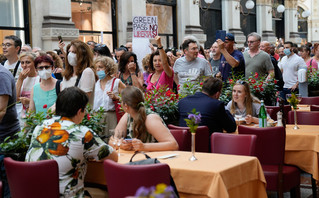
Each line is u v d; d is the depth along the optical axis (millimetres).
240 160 3793
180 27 17078
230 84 7172
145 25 8766
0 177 4246
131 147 4270
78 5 13453
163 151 4188
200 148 4848
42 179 3338
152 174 3092
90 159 3633
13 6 11484
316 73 10703
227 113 5336
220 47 7359
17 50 6516
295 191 4883
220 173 3438
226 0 19734
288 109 6734
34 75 5922
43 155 3477
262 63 8344
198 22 17578
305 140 5160
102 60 6000
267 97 7887
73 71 5414
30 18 11703
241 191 3721
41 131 3576
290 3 25500
